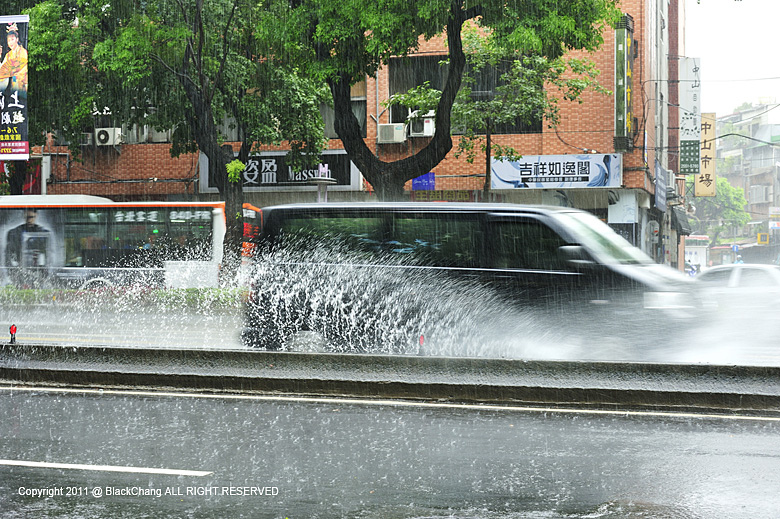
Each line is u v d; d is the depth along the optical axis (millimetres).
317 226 10406
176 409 7789
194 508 4691
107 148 33219
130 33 20750
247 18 23062
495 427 6934
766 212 106500
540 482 5191
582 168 28203
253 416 7430
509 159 25641
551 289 9414
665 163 39938
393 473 5414
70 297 24125
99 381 9031
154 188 32781
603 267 9344
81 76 24297
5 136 19531
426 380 8289
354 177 31000
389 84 30812
